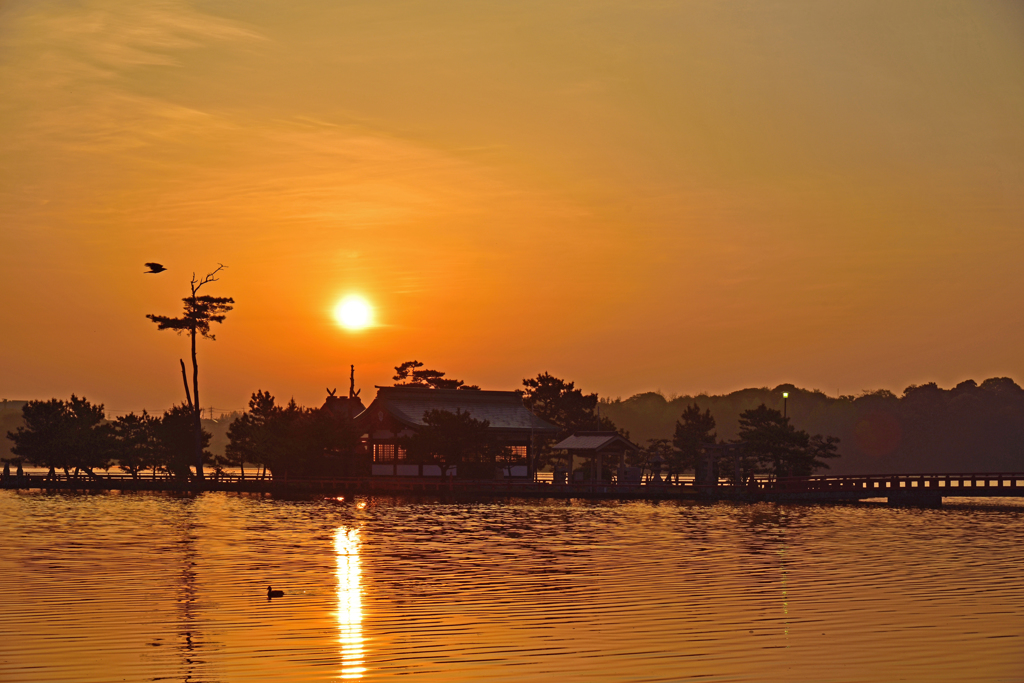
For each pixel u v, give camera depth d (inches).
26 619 1192.2
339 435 4261.8
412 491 3954.2
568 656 1026.7
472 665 994.1
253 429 4392.2
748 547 1989.4
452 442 4033.0
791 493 3909.9
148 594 1366.9
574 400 5748.0
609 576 1560.0
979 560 1769.2
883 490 3816.4
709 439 5354.3
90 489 4306.1
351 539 2129.7
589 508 3265.3
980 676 955.3
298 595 1365.7
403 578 1534.2
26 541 2036.2
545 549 1945.1
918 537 2229.3
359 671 972.6
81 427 4461.1
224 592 1389.0
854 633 1127.0
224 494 3981.3
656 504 3535.9
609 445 4158.5
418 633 1127.6
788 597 1357.0
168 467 4525.1
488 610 1262.3
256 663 999.6
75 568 1621.6
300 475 4274.1
